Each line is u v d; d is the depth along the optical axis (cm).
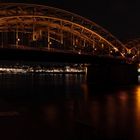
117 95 8831
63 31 12431
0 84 13725
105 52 13688
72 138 3619
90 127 4184
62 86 12338
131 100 7656
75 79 19550
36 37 11325
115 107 6278
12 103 6712
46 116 4994
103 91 10019
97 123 4475
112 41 13888
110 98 8044
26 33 11269
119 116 5109
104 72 12731
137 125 4362
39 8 11431
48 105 6438
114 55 13850
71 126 4225
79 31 12850
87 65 13400
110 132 3928
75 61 11125
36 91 10025
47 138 3622
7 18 10769
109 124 4416
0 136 3694
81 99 7744
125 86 11981
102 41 13575
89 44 13175
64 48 12212
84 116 5066
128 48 14988
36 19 11481
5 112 5344
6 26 10912
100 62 12094
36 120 4625
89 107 6225
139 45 15175
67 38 12488
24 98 7850
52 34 12119
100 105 6581
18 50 8962
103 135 3775
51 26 11912
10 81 16625
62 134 3784
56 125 4284
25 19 11250
